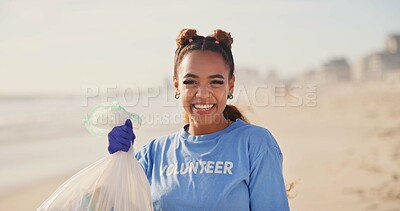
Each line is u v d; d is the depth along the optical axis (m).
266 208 2.39
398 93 36.50
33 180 9.46
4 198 8.11
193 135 2.58
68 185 2.49
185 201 2.41
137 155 2.72
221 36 2.54
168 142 2.65
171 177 2.51
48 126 18.12
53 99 32.25
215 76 2.46
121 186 2.44
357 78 72.25
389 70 75.44
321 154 10.73
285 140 13.34
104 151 12.70
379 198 6.83
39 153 12.48
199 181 2.43
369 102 28.78
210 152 2.47
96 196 2.44
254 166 2.41
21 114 22.77
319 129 15.85
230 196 2.38
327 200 6.77
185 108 2.53
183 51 2.54
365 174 8.41
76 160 11.51
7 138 15.09
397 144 11.62
